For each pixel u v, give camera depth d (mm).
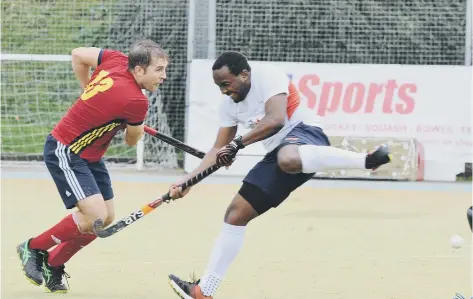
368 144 34469
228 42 37688
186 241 21812
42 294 16500
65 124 16156
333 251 20797
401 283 17625
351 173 34344
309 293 16781
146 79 15898
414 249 21109
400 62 38156
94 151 16391
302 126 15617
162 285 17344
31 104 40125
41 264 16656
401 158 34438
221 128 16078
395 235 22922
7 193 29594
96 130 16047
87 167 16359
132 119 16016
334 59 38031
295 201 28703
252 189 15258
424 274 18453
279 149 15055
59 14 40594
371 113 34688
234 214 15336
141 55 15773
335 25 37969
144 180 33469
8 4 40875
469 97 34625
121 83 15812
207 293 15297
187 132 35156
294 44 37844
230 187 31750
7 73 40094
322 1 38031
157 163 37312
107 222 17234
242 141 14859
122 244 21281
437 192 31422
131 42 39438
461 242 19328
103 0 40000
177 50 38375
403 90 34656
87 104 15898
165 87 38000
